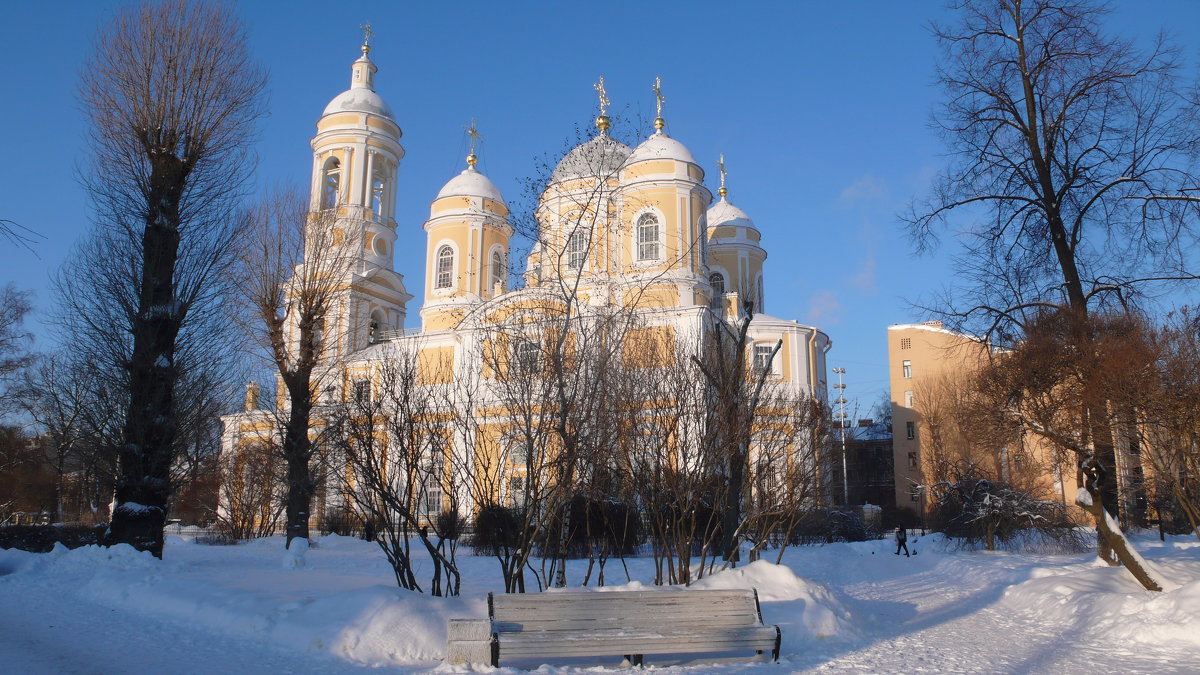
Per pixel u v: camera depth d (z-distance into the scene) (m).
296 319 30.09
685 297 37.38
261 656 10.26
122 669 9.51
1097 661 10.26
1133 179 17.56
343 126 47.97
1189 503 13.92
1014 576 18.77
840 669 9.66
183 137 21.12
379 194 50.00
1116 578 15.55
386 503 14.33
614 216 18.50
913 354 61.72
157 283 20.44
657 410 15.34
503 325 15.51
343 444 17.69
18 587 16.16
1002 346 18.50
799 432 19.16
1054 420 15.70
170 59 21.05
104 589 15.27
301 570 20.73
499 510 14.73
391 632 10.48
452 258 45.53
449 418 15.85
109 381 22.55
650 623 9.69
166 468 20.48
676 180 39.38
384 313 47.09
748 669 9.64
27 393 39.91
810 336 44.44
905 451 61.09
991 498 28.83
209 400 26.92
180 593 13.97
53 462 46.03
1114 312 16.72
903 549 31.47
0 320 38.81
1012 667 9.88
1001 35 19.62
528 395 14.25
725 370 16.56
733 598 9.98
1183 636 11.20
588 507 15.83
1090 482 15.04
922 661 10.15
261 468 37.34
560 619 9.60
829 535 35.53
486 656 9.59
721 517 16.48
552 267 16.95
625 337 16.78
